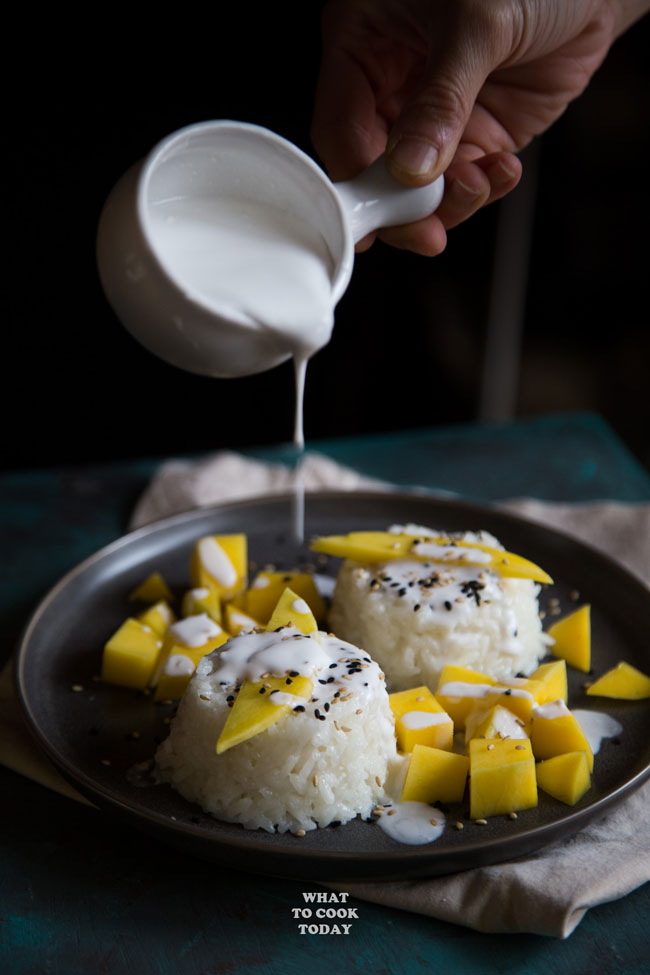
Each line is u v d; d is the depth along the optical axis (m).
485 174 0.55
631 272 1.08
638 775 0.45
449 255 1.04
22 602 0.59
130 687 0.52
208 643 0.52
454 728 0.50
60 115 0.88
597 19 0.61
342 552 0.55
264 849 0.42
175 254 0.46
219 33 0.87
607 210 1.04
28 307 0.96
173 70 0.88
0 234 0.92
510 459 0.73
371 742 0.47
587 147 1.01
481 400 1.13
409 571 0.54
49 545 0.64
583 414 0.79
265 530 0.63
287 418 1.08
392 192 0.50
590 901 0.42
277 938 0.43
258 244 0.47
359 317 1.05
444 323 1.09
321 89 0.63
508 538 0.61
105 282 0.45
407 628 0.52
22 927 0.43
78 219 0.93
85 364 1.00
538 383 1.13
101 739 0.49
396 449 0.74
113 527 0.66
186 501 0.66
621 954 0.43
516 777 0.45
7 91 0.86
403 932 0.43
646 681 0.52
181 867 0.45
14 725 0.50
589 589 0.58
